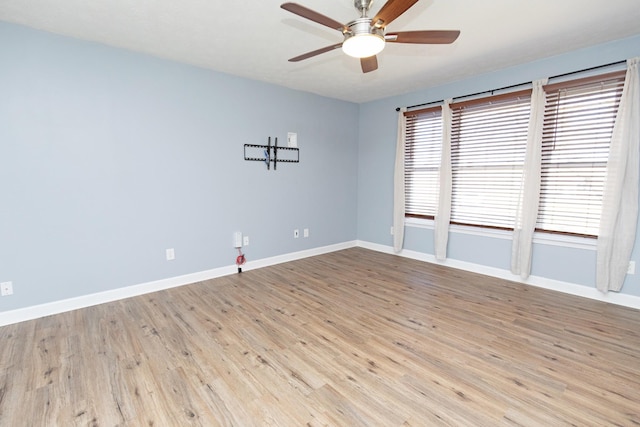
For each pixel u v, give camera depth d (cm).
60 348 221
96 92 283
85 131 280
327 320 266
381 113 482
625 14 231
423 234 445
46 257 269
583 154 304
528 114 336
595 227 303
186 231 348
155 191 323
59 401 169
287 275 384
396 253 476
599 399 171
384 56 309
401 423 155
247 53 303
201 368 199
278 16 232
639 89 267
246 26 247
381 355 214
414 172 448
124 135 300
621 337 235
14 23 243
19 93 249
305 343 229
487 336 238
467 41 276
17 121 249
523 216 339
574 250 315
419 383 185
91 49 277
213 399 172
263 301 305
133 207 311
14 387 180
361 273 392
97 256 294
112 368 198
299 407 166
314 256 474
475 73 362
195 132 345
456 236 409
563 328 250
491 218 375
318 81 393
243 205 393
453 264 414
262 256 418
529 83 330
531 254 342
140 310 284
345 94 455
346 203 517
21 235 257
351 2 212
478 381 187
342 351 219
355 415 160
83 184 282
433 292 328
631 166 274
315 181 468
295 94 430
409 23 242
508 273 365
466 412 162
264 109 400
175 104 329
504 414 160
